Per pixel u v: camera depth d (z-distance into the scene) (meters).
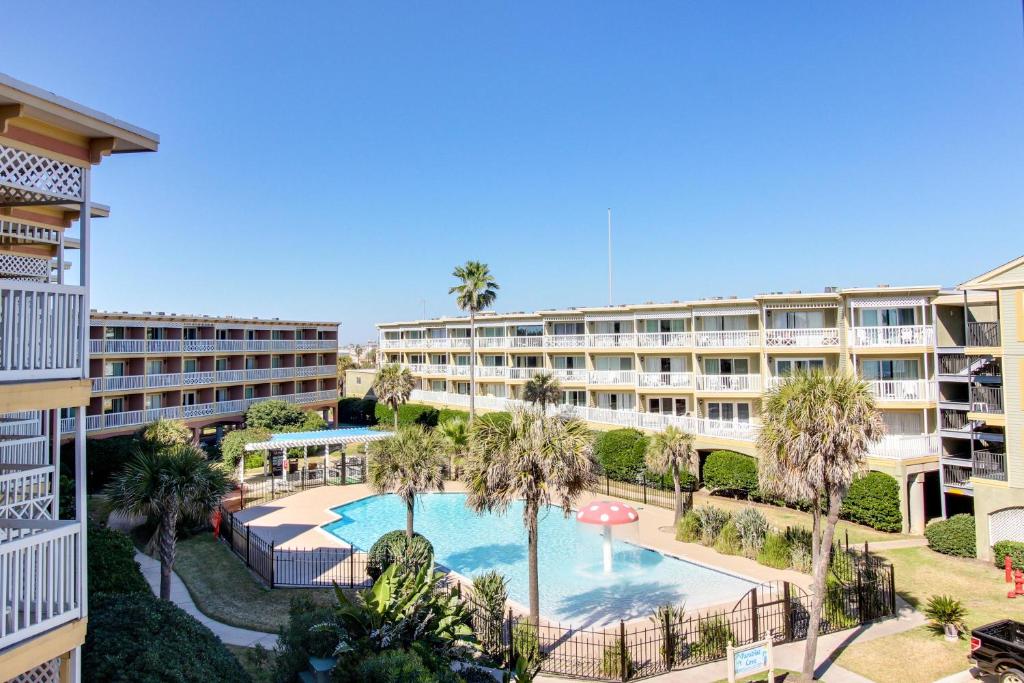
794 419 15.23
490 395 57.22
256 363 59.09
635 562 24.64
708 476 35.03
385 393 54.31
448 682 10.59
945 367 30.44
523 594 21.42
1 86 7.12
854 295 32.88
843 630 17.66
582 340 48.31
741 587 21.41
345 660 10.92
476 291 51.44
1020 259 23.80
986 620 18.27
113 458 35.56
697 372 40.47
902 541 26.47
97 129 8.39
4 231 12.95
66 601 8.27
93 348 43.34
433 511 33.88
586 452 16.75
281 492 36.72
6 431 13.95
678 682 14.72
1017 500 23.27
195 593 20.12
